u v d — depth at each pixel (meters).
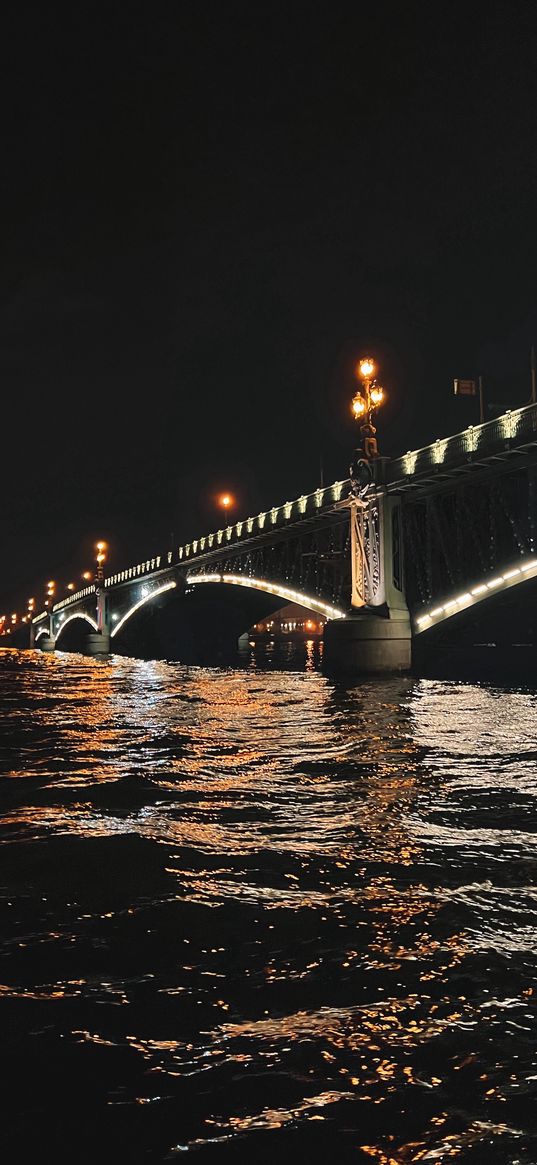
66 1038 3.43
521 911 4.99
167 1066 3.19
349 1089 3.03
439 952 4.33
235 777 10.13
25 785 9.71
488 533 37.88
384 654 39.66
